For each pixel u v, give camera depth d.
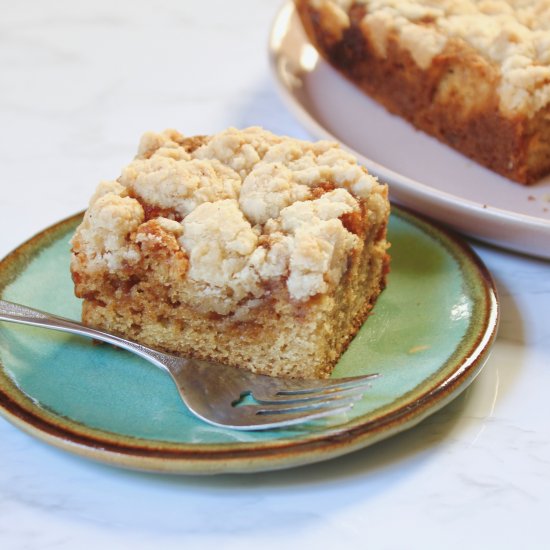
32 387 0.56
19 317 0.58
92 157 0.77
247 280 0.56
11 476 0.54
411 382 0.55
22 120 0.81
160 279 0.58
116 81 0.86
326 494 0.53
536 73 0.72
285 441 0.52
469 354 0.56
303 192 0.59
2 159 0.77
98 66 0.88
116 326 0.59
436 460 0.55
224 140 0.61
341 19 0.80
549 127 0.73
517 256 0.67
